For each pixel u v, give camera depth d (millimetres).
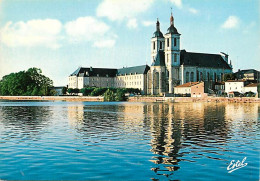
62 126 62781
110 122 70250
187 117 81750
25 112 106625
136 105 158875
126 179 29266
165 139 46594
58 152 38344
